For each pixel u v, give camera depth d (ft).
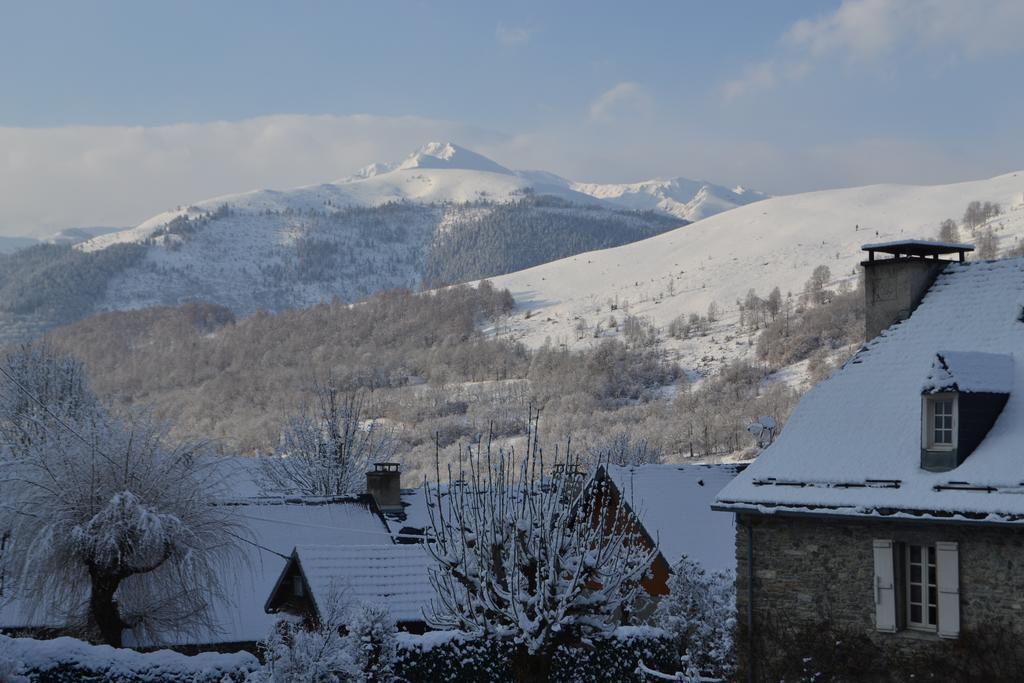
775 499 84.17
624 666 98.22
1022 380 82.17
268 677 76.18
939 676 75.82
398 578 113.09
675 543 119.85
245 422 570.05
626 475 128.98
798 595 83.46
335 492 212.64
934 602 77.87
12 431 156.04
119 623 107.45
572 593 80.33
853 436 86.17
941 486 77.36
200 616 111.45
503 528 82.23
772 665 84.12
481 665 94.43
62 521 106.11
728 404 570.46
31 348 229.04
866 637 79.71
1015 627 72.79
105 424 113.91
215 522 113.80
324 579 110.11
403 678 90.68
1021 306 87.86
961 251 97.35
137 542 107.04
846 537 81.41
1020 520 71.56
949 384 78.74
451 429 503.61
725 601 98.12
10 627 111.14
